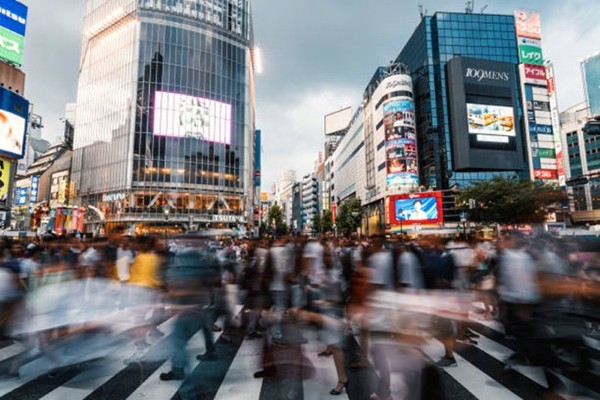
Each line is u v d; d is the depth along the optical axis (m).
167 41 55.09
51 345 5.04
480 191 35.16
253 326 7.02
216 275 5.68
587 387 4.32
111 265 8.10
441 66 59.28
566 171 70.12
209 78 57.38
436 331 5.04
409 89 55.81
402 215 52.69
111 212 51.53
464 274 8.70
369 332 4.43
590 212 54.03
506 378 4.77
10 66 32.03
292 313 5.05
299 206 173.88
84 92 60.44
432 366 4.21
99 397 4.24
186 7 57.12
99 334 5.34
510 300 4.98
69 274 5.53
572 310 4.68
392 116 55.41
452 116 56.69
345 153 93.69
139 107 52.22
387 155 55.53
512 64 59.16
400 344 4.24
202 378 4.76
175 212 51.47
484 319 8.22
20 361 4.98
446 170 56.09
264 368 4.93
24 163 94.12
